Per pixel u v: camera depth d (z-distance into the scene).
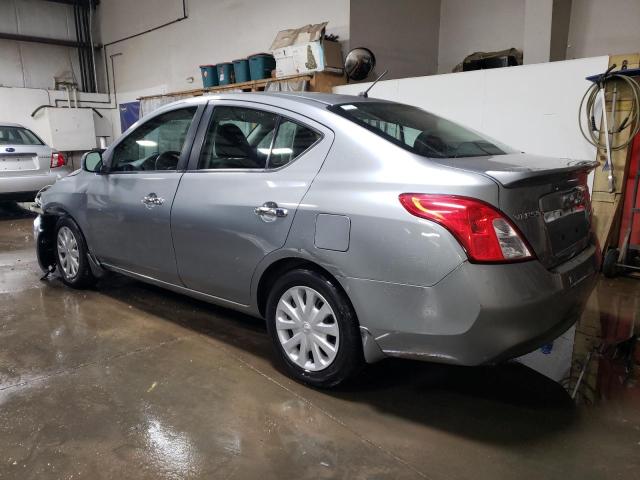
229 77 8.23
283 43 7.10
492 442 2.09
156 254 3.15
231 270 2.72
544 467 1.93
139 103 11.20
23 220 7.49
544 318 2.02
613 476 1.88
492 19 8.01
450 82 5.54
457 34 8.48
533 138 5.03
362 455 2.00
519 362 2.82
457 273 1.93
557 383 2.59
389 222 2.07
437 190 2.00
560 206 2.24
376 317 2.15
